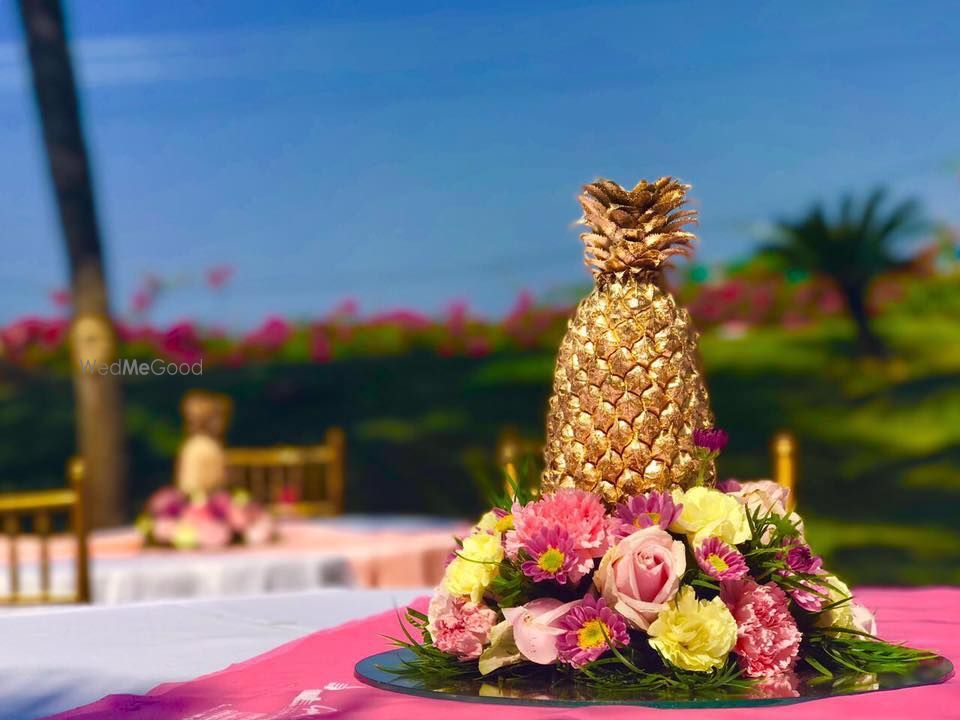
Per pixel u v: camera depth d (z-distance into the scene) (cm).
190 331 1567
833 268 1570
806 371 1578
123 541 580
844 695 128
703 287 1644
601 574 139
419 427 1576
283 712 129
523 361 1653
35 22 919
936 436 1434
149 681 149
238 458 845
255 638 180
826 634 144
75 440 1547
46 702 141
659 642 132
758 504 149
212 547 555
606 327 151
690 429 150
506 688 133
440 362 1666
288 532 616
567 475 151
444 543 569
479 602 143
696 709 122
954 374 1532
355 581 525
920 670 140
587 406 150
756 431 1512
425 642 148
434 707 126
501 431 1550
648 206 155
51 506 448
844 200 1580
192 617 204
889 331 1600
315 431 1578
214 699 137
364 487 1527
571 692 130
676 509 140
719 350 1622
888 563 1143
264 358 1648
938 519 1269
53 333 1591
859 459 1430
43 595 450
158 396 1594
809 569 145
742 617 137
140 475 1517
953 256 1598
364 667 149
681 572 136
